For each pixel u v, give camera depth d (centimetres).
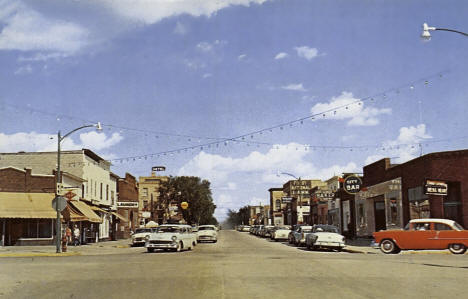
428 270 1603
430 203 3334
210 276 1450
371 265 1802
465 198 3209
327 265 1806
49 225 4047
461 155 3256
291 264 1859
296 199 9188
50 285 1273
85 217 4094
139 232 4125
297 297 1048
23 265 1914
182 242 2975
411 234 2561
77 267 1794
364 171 4803
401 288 1180
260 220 15450
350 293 1102
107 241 5316
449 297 1044
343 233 5578
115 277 1443
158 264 1895
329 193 5853
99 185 5312
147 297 1061
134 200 6950
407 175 3747
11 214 3756
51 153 4741
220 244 4219
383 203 4538
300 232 3709
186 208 7744
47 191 4069
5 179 3938
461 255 2389
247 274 1502
